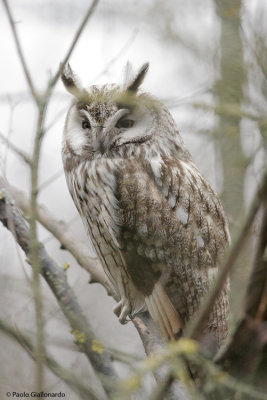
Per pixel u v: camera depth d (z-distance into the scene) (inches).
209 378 184.9
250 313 194.5
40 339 227.9
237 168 399.5
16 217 319.6
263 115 346.0
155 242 385.1
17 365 297.0
